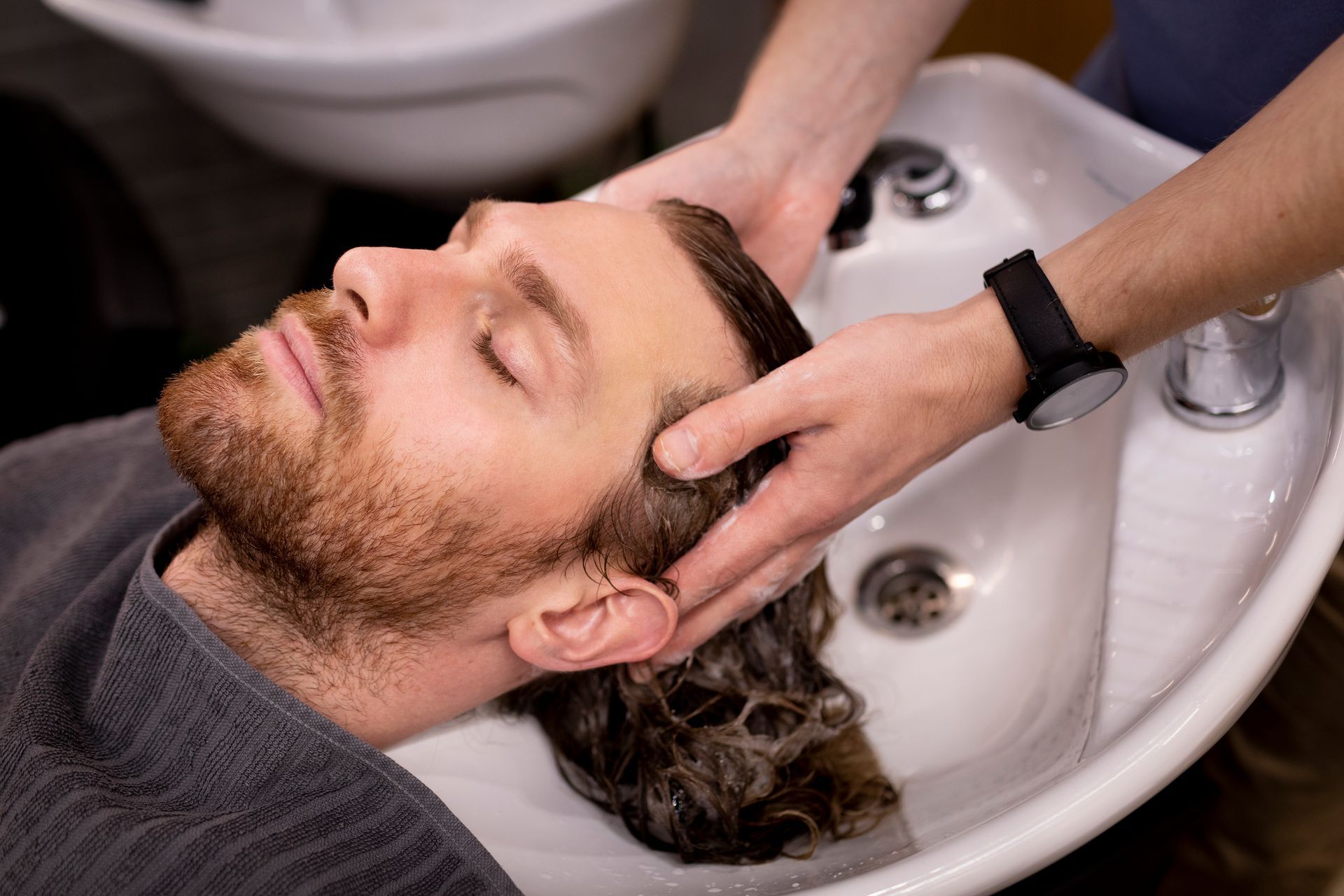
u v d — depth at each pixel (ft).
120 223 4.06
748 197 2.85
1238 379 2.28
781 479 2.20
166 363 3.99
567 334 2.15
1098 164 2.68
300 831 1.98
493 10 4.71
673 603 2.19
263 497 2.17
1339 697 2.42
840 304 2.97
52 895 1.89
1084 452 2.67
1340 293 2.18
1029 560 2.75
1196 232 1.88
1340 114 1.67
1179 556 2.22
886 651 2.75
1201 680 1.78
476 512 2.12
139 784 2.13
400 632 2.22
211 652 2.11
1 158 4.08
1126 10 2.55
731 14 5.90
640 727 2.40
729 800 2.31
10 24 5.34
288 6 4.63
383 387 2.14
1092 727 2.02
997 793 2.09
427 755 2.36
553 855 2.21
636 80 4.17
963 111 3.02
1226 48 2.37
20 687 2.24
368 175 4.28
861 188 2.92
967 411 2.18
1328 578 2.38
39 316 3.88
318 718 2.07
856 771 2.44
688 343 2.26
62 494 3.02
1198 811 2.11
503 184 4.44
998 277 2.11
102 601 2.47
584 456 2.15
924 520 2.94
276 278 6.44
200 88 3.95
